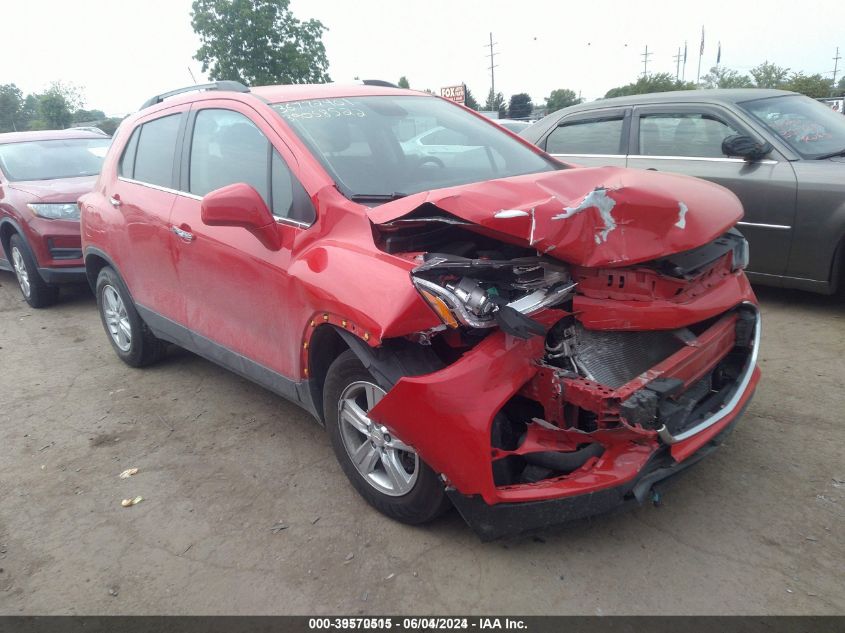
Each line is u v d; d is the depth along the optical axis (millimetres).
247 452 3840
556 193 2787
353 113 3801
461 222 2619
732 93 6016
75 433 4223
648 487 2566
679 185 2939
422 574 2742
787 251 5332
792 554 2727
